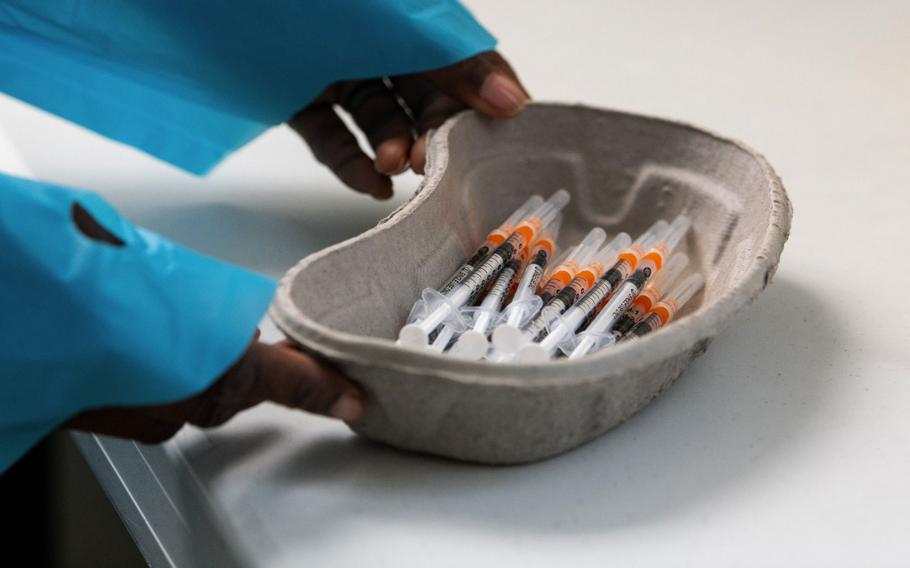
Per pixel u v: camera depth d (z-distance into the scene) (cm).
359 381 60
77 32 90
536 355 65
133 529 83
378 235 72
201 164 93
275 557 58
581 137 93
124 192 104
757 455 66
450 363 57
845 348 78
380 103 96
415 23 86
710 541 59
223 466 64
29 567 120
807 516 61
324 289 67
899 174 102
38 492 119
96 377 56
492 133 93
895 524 60
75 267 56
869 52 130
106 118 92
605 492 63
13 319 55
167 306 57
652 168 91
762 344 78
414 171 92
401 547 58
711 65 128
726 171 87
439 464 65
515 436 61
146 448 71
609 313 77
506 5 151
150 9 89
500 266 81
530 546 58
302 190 105
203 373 57
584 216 94
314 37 87
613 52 133
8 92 90
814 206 98
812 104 117
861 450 67
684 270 88
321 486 63
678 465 65
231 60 90
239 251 92
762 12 145
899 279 86
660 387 68
